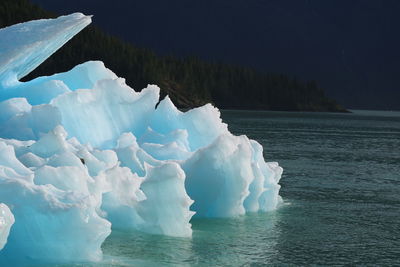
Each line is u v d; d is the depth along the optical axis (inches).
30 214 700.0
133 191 908.6
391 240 1012.5
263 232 991.6
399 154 3137.3
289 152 2940.5
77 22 1074.7
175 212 887.1
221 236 939.3
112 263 759.1
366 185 1808.6
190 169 1025.5
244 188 1039.0
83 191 776.9
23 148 916.6
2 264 711.1
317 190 1637.6
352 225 1127.6
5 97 1125.1
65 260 714.8
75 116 1058.1
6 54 1000.9
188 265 784.3
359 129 6146.7
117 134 1106.7
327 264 849.5
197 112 1158.3
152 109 1141.7
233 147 1035.3
